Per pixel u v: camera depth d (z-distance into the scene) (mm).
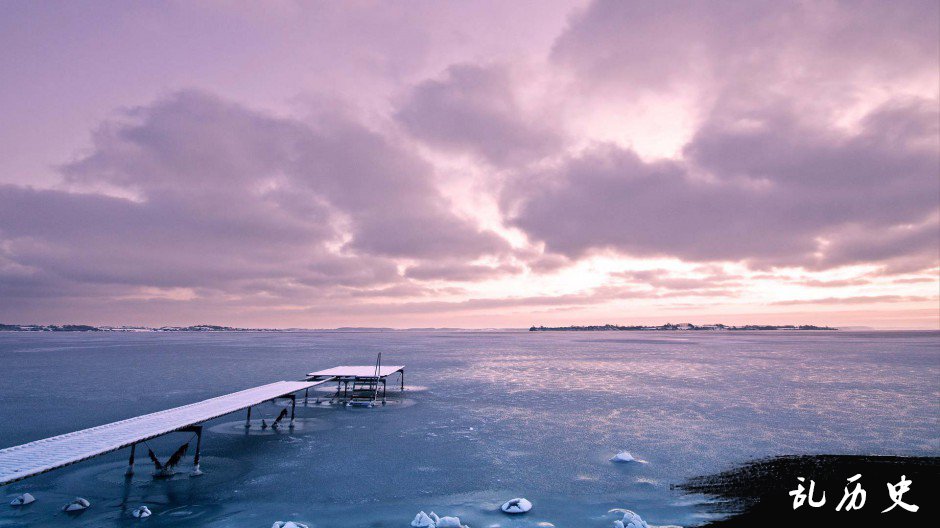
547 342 140500
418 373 45750
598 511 12070
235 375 41344
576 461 16500
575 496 13156
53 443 13023
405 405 27750
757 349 95125
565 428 21641
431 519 11258
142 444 18328
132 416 22922
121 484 13719
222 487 13586
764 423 22750
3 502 12273
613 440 19438
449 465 15930
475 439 19562
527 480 14461
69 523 11008
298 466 15680
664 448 18203
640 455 17266
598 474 15062
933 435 20359
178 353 74750
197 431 15297
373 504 12445
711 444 18812
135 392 30734
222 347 98438
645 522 11273
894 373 45531
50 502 12312
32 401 27203
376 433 20578
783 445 18688
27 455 11859
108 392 30719
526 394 32031
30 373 42594
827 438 19781
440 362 59250
